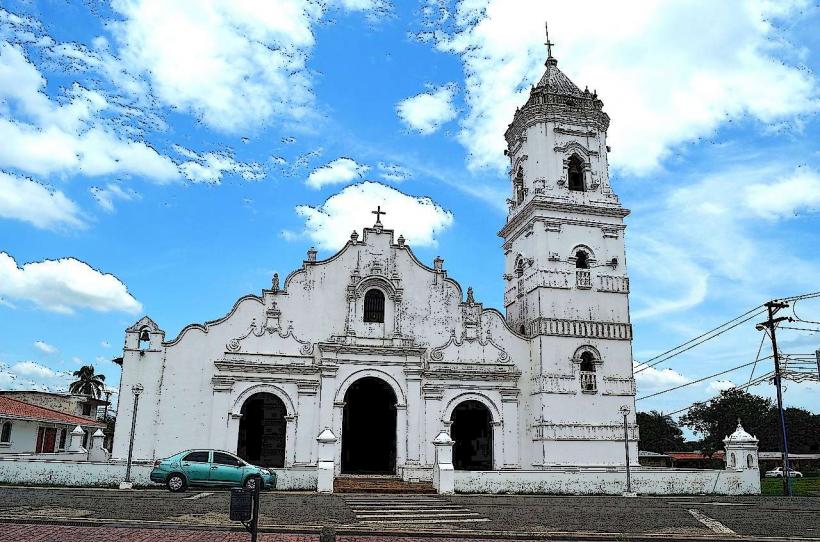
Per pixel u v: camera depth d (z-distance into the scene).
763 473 76.31
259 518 20.14
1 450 40.22
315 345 38.03
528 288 41.41
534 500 28.42
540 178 41.78
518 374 39.47
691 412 100.50
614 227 42.09
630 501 28.72
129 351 36.19
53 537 15.48
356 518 20.91
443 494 30.53
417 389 37.88
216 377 36.06
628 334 40.66
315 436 36.44
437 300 40.22
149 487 30.17
